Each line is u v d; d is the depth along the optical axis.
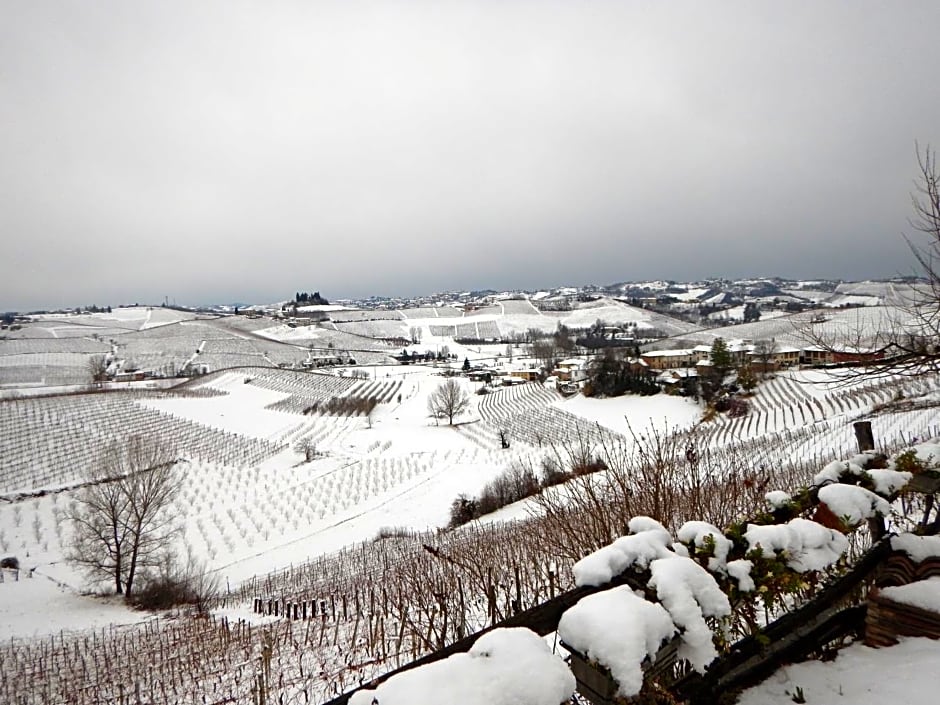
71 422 44.78
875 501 2.79
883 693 2.15
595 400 55.28
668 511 5.05
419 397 77.75
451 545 16.05
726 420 35.94
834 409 34.59
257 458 42.62
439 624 6.81
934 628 2.45
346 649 8.70
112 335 138.00
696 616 1.79
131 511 21.08
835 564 2.76
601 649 1.56
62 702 9.21
